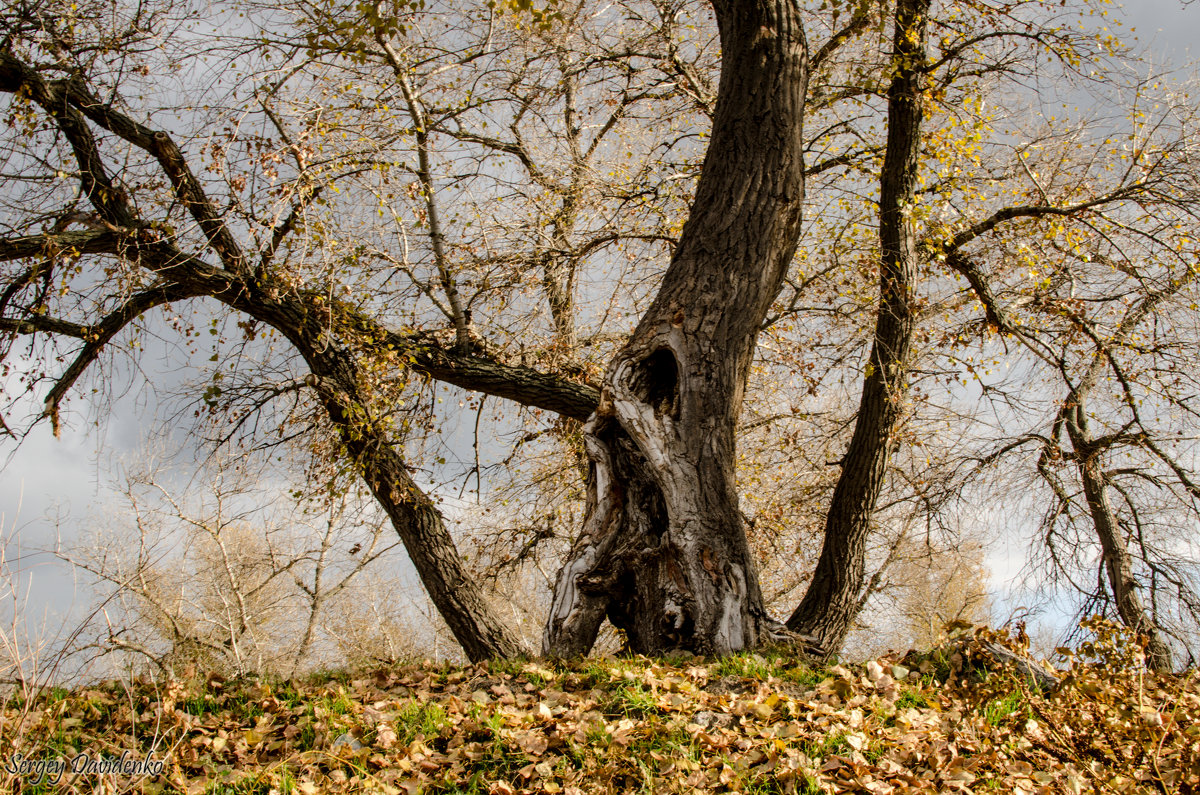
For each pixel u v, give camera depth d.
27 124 7.77
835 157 9.97
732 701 4.60
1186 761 3.56
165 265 7.79
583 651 6.68
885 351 8.35
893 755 3.92
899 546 13.72
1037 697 4.23
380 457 8.38
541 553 12.76
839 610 7.91
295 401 9.28
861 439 8.18
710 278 7.05
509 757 4.09
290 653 18.56
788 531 12.38
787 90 7.16
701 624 6.35
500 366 9.05
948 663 4.96
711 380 6.91
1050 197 9.89
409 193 8.08
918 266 9.20
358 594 19.05
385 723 4.50
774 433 12.41
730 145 7.18
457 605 8.40
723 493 6.81
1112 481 10.91
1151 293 9.43
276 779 3.91
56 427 8.07
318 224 7.60
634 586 6.84
